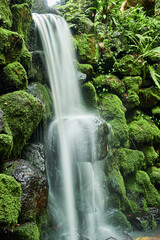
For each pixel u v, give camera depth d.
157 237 2.92
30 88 2.65
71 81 3.47
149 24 5.24
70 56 3.62
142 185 3.76
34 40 3.10
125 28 4.98
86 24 4.15
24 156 2.20
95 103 3.74
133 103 4.28
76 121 2.69
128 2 5.93
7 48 2.13
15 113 1.98
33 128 2.22
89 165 2.87
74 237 2.39
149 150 4.28
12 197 1.55
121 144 3.87
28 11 2.88
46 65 3.09
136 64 4.62
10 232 1.49
